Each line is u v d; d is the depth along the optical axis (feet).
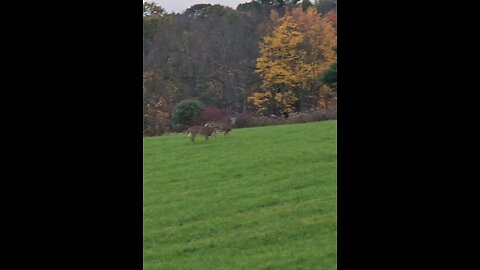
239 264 48.93
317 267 48.57
